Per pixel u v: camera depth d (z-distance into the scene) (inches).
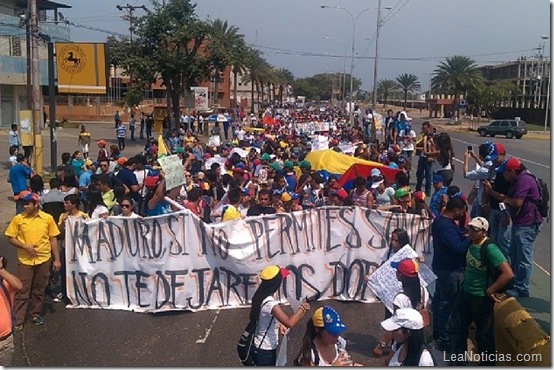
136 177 445.1
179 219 328.8
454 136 2064.5
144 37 1391.5
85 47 931.3
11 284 223.8
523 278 324.2
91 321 314.7
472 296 239.6
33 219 305.3
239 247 329.4
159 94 2664.9
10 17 1592.0
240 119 2108.8
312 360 180.5
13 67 1605.6
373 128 1188.5
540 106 3083.2
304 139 1016.9
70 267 337.1
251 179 510.3
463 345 246.8
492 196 328.8
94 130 1897.1
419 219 340.5
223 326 304.3
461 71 2837.1
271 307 204.7
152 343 283.4
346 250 341.7
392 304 237.1
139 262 330.3
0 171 891.4
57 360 263.7
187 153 631.2
